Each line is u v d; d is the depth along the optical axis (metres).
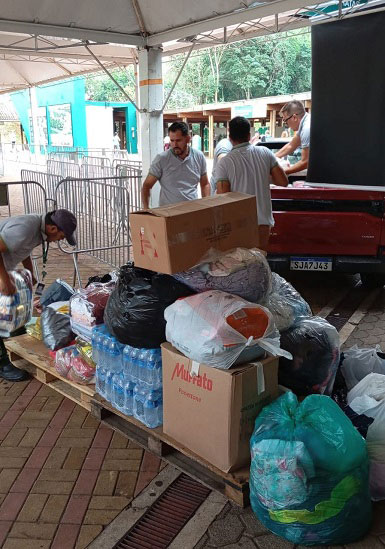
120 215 7.15
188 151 5.32
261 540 2.41
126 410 3.13
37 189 9.10
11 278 4.04
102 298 3.50
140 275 3.06
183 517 2.59
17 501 2.71
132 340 2.95
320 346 3.01
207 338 2.52
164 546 2.41
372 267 5.41
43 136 25.59
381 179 5.49
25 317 4.16
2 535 2.49
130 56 12.32
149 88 8.25
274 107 18.55
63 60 13.52
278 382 2.98
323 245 5.48
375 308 5.68
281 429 2.34
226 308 2.59
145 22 7.66
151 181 5.34
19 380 4.00
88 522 2.56
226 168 4.75
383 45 5.16
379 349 4.24
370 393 2.79
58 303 4.14
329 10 6.11
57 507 2.67
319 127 5.82
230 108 21.05
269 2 6.00
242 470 2.64
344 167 5.73
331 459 2.23
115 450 3.13
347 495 2.28
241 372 2.51
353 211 5.37
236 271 2.84
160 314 2.88
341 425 2.35
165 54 10.25
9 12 6.65
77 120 22.70
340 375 3.26
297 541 2.34
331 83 5.63
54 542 2.45
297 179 6.96
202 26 6.95
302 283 6.66
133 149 25.84
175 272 2.74
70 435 3.29
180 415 2.78
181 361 2.69
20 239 3.69
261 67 37.09
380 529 2.46
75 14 7.05
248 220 3.05
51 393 3.82
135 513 2.62
